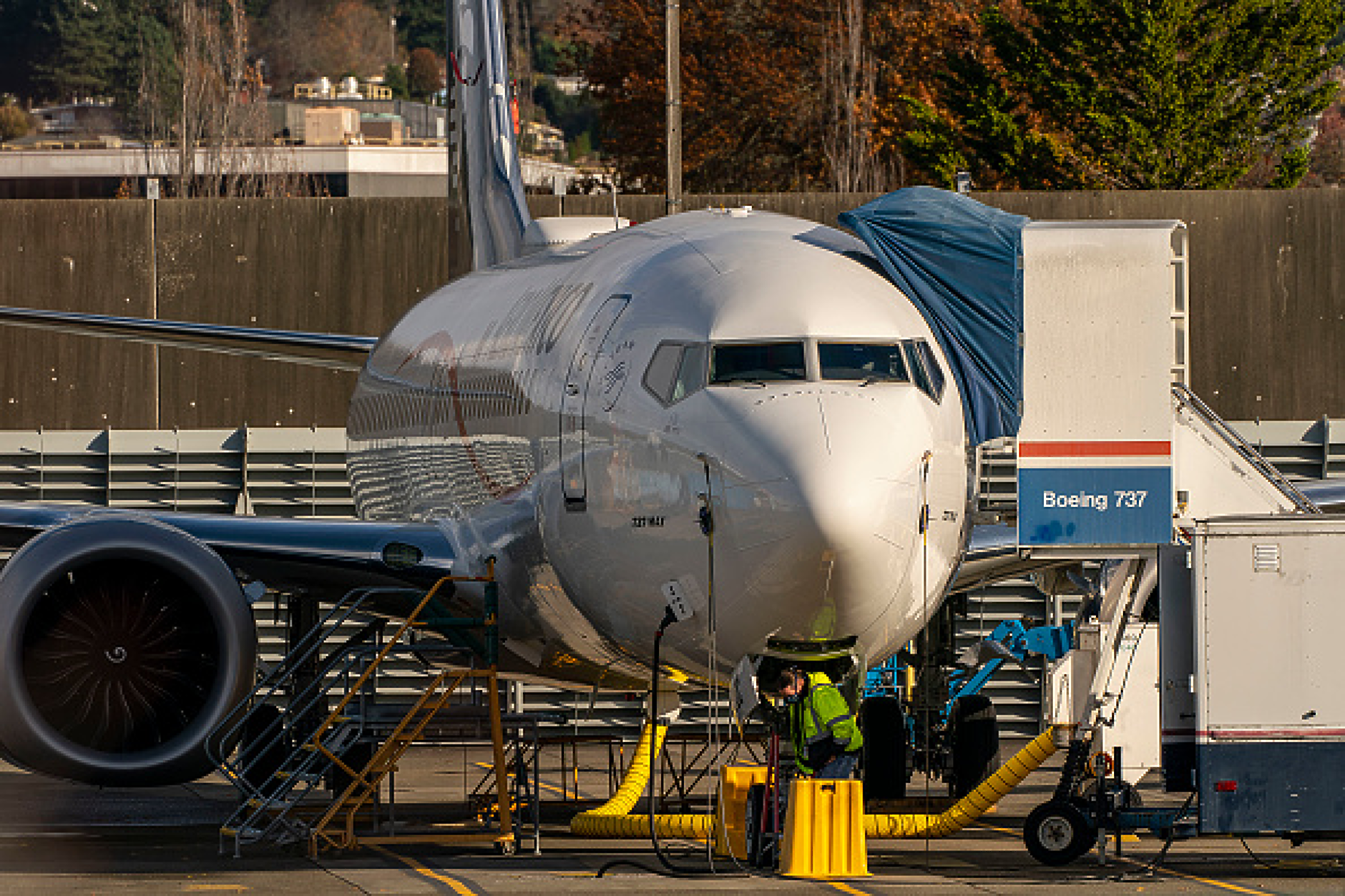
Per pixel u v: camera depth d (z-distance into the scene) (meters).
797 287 50.94
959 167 181.25
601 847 58.59
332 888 48.47
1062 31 171.88
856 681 51.34
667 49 118.19
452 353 67.62
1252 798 50.91
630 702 107.06
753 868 52.31
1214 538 50.78
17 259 110.31
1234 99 170.50
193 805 77.94
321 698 62.91
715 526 47.59
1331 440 108.69
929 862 54.69
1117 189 172.50
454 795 79.81
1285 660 50.94
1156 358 53.75
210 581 56.72
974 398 53.50
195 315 111.19
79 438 109.88
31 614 55.75
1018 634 75.44
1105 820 53.09
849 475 45.94
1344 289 111.00
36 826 68.94
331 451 109.62
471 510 62.50
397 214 111.75
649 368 50.81
